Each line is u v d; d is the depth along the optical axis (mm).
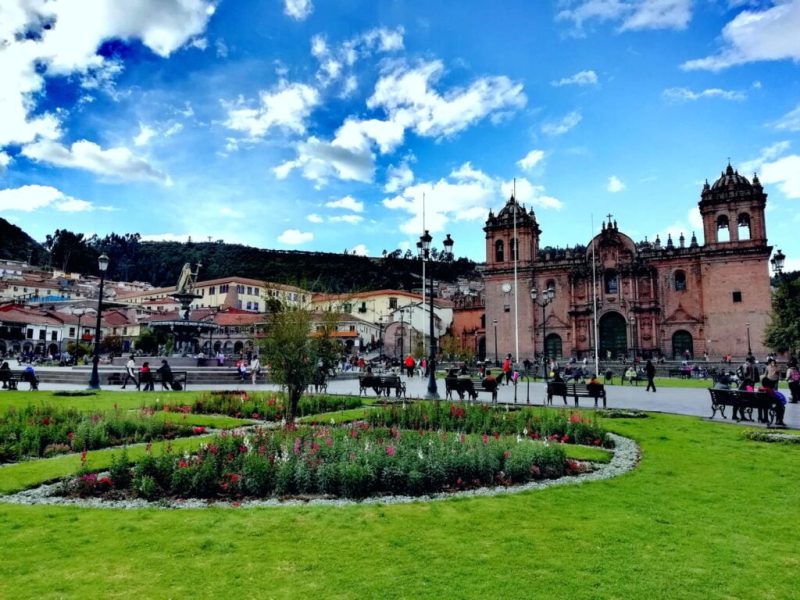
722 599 5637
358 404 23250
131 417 15695
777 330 52094
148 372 28469
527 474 10820
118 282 166250
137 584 5934
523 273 74688
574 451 13602
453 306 101125
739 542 7203
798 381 24688
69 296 129875
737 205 63562
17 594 5688
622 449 14133
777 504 8906
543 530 7648
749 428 16875
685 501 9086
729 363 58500
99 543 7129
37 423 14938
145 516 8289
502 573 6230
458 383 25312
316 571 6270
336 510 8609
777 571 6301
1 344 86938
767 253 61812
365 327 94125
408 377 49188
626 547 7008
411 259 182500
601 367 63375
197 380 35344
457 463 10359
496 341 72812
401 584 5941
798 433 15602
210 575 6156
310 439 11984
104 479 9992
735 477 10719
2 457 12492
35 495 9742
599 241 71562
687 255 66375
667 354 66250
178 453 11211
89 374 34094
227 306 103875
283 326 16391
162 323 41375
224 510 8633
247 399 21766
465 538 7332
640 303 68500
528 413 17281
